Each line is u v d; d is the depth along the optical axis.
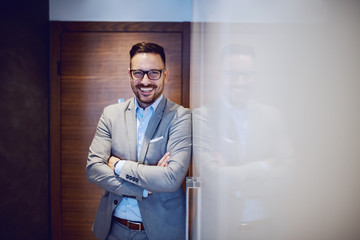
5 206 1.26
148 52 1.07
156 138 1.06
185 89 1.75
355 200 0.10
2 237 1.23
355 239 0.10
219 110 0.33
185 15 1.76
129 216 1.04
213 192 0.40
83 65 1.76
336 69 0.10
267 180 0.17
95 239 1.75
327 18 0.11
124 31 1.76
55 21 1.74
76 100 1.76
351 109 0.10
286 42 0.14
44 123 1.69
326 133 0.11
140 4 1.75
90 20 1.76
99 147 1.08
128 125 1.10
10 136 1.30
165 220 1.00
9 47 1.30
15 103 1.35
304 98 0.12
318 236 0.12
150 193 1.00
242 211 0.23
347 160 0.10
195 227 0.71
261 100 0.17
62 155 1.77
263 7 0.16
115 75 1.76
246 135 0.21
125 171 0.97
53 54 1.75
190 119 1.08
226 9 0.27
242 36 0.21
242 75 0.22
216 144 0.36
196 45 0.86
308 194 0.12
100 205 1.12
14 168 1.34
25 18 1.45
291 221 0.14
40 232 1.63
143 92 1.07
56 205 1.76
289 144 0.14
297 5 0.12
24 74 1.44
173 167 0.97
